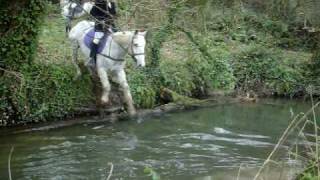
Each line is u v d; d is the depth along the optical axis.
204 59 15.02
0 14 10.91
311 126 12.34
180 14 14.55
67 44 13.73
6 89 11.20
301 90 15.89
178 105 13.44
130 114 12.26
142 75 13.39
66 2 12.34
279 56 17.05
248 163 9.59
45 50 12.95
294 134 11.60
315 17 18.31
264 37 18.78
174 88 13.95
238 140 11.06
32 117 11.48
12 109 11.30
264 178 8.53
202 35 15.85
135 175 8.89
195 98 14.35
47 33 14.06
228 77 15.18
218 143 10.82
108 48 11.55
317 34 18.12
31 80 11.52
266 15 20.11
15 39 11.15
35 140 10.55
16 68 11.33
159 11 13.42
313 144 10.59
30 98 11.51
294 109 14.21
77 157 9.68
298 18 19.39
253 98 14.84
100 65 11.70
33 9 11.20
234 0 19.61
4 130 11.01
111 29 11.60
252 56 16.42
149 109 12.99
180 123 12.22
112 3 11.63
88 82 12.43
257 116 13.20
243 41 18.28
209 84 14.73
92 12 11.55
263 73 16.06
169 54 15.17
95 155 9.82
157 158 9.78
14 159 9.45
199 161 9.68
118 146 10.40
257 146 10.68
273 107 14.31
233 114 13.28
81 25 12.09
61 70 12.05
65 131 11.22
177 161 9.65
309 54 18.28
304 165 8.16
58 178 8.66
